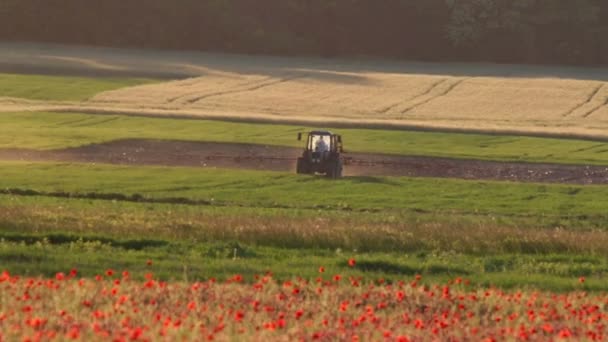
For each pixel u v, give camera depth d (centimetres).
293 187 16325
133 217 10438
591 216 13925
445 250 9275
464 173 19888
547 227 11712
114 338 4656
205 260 8150
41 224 9438
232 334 4981
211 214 11312
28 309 5234
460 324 5609
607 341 5434
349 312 5759
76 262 7581
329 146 18475
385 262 8106
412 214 13075
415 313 5959
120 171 17500
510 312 6084
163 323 5056
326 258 8494
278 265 7981
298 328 5178
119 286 6109
